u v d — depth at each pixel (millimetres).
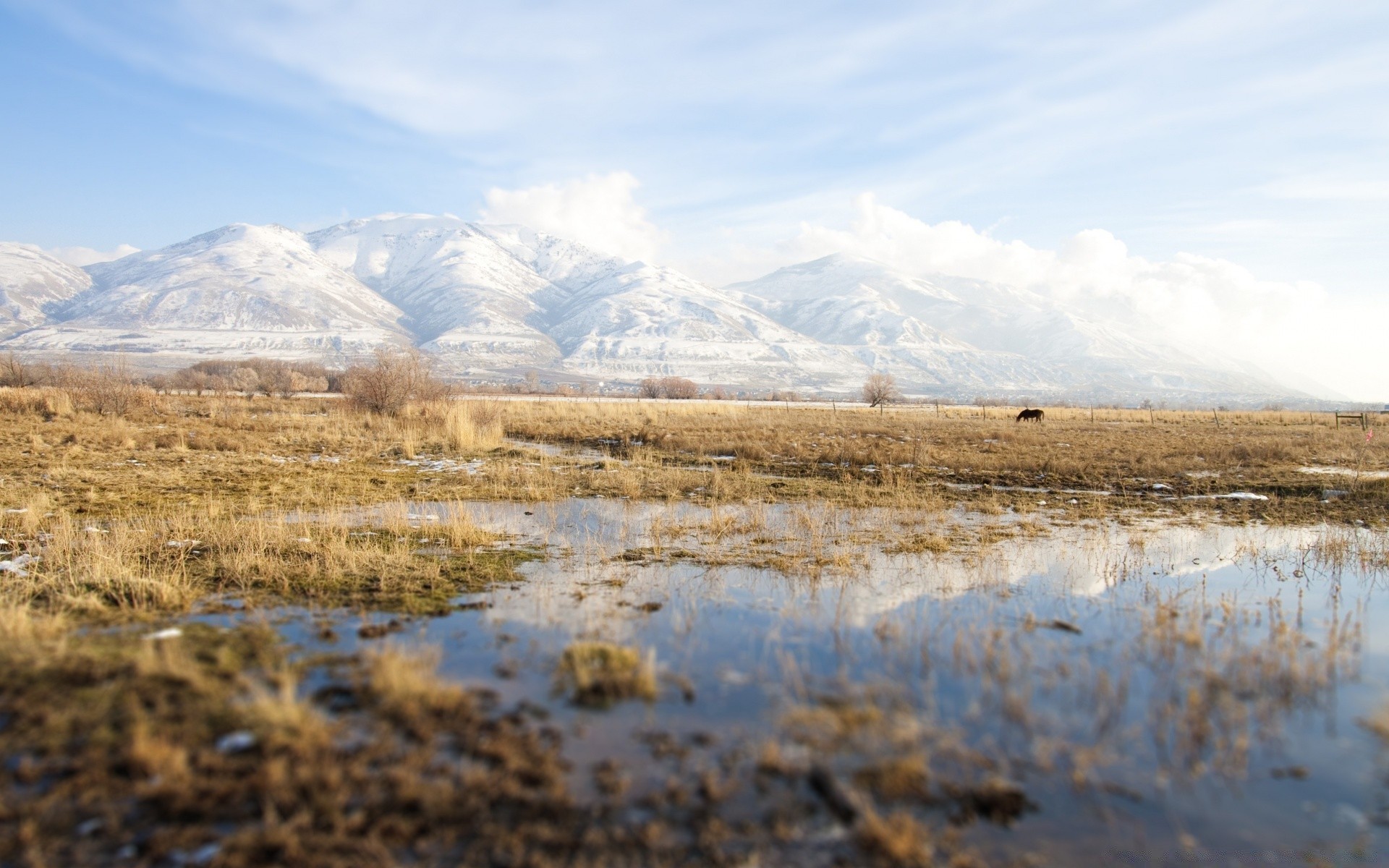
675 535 10422
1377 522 12266
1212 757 4395
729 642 6168
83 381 32938
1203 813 3855
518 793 3771
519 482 15078
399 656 5293
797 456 19875
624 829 3551
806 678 5395
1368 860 3428
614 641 6129
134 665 5008
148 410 28906
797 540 10156
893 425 34094
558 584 7875
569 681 5227
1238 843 3609
